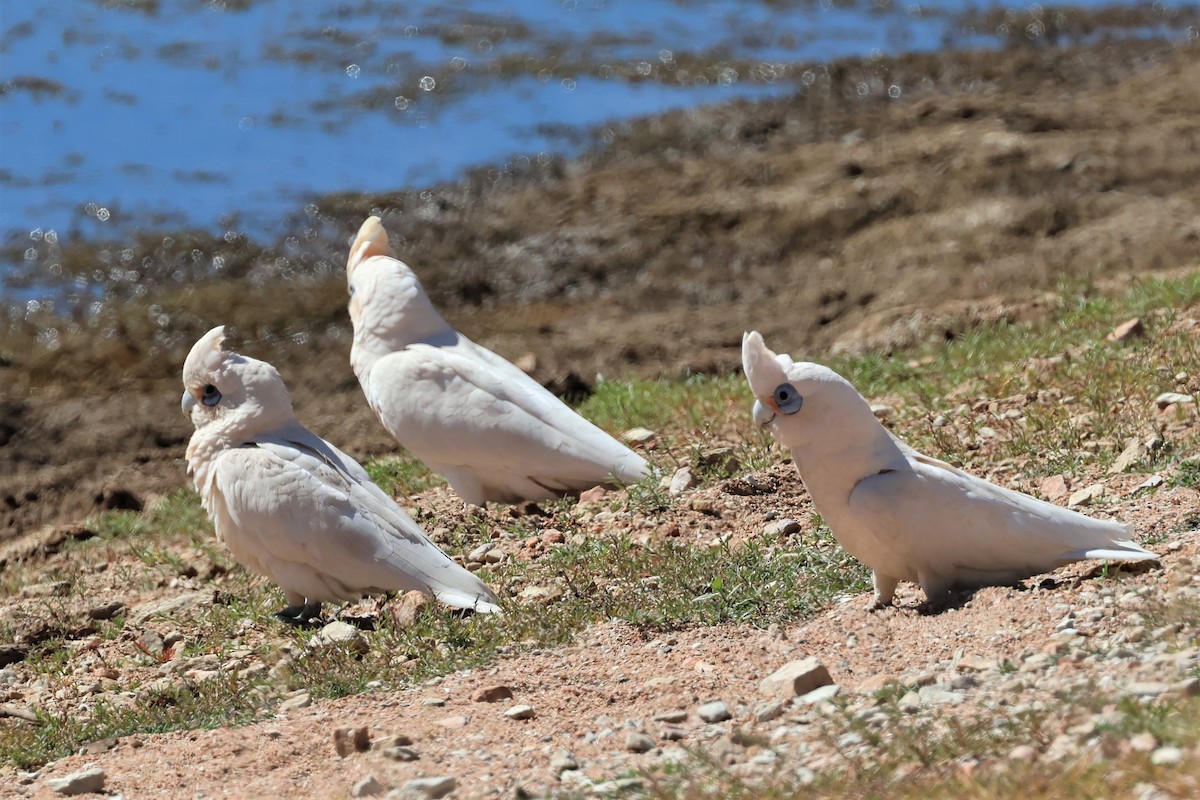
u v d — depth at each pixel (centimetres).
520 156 3117
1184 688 657
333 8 4188
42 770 852
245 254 2678
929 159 2789
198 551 1395
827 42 3956
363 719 844
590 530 1195
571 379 1912
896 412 1433
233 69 3656
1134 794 577
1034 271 2236
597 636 931
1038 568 870
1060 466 1173
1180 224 2295
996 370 1529
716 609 948
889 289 2312
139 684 1031
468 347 1357
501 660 923
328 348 2339
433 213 2850
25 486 1855
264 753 812
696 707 789
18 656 1149
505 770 733
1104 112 3011
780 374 851
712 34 4034
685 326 2267
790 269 2497
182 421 2077
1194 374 1317
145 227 2759
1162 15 4209
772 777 664
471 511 1298
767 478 1239
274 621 1088
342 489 1054
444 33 3988
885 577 896
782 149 3070
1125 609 801
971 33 4072
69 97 3419
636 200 2831
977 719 685
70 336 2380
